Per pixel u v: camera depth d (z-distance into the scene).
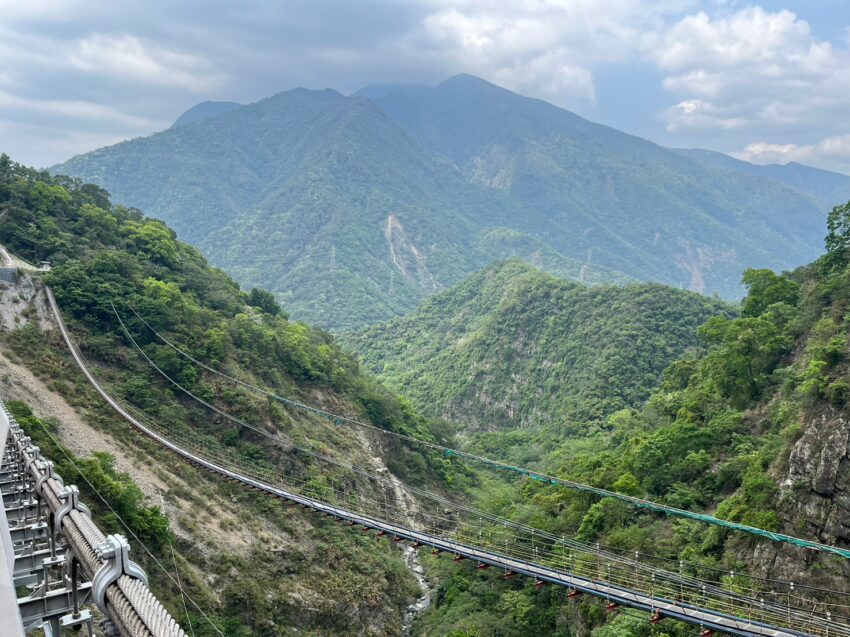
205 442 67.31
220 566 53.44
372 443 92.88
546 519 63.53
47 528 20.73
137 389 67.81
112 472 50.94
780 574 40.94
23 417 46.94
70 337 68.62
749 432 56.47
